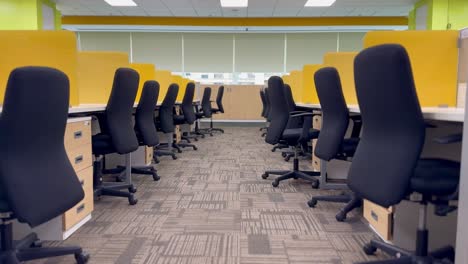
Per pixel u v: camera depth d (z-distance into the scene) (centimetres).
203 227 217
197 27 998
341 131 219
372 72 133
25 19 767
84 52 340
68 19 954
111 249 185
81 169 211
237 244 192
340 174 316
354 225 220
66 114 151
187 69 1062
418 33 232
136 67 434
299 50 1055
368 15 964
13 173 126
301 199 275
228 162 432
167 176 355
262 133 755
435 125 146
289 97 345
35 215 129
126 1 829
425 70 233
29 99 128
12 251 153
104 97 343
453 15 783
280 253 181
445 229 160
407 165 125
